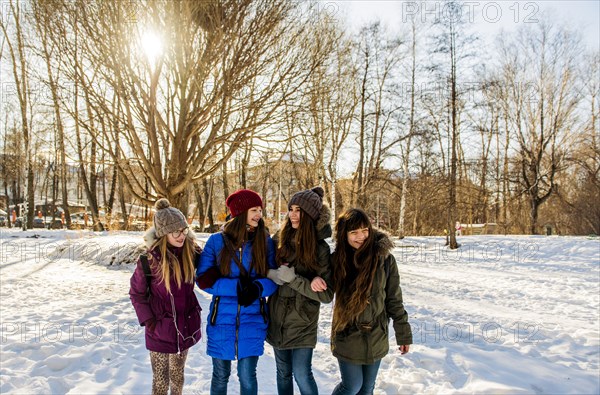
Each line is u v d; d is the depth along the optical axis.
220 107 10.12
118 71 9.08
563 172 31.36
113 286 8.55
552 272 12.98
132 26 9.18
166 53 9.55
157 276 3.17
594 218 28.86
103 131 9.83
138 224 21.78
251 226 3.30
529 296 8.98
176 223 3.17
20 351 4.64
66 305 6.86
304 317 3.14
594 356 4.83
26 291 7.96
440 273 12.48
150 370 4.28
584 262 14.87
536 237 21.59
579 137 27.09
